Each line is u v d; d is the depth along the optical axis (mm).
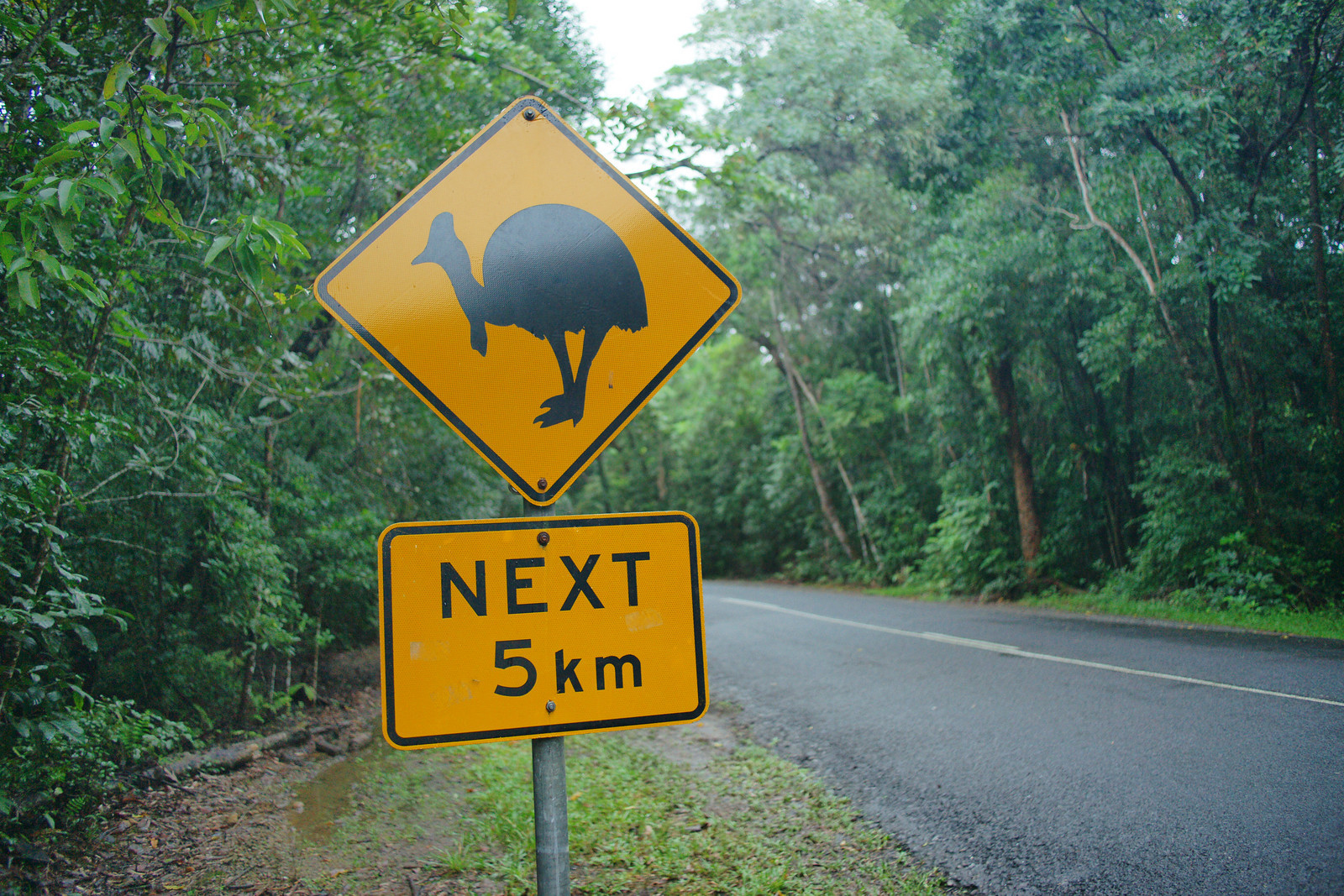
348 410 9297
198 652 7008
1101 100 11336
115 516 6301
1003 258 13719
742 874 3830
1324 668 6992
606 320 1886
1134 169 11742
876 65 15711
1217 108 11211
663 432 35812
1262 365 11781
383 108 7289
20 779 4590
